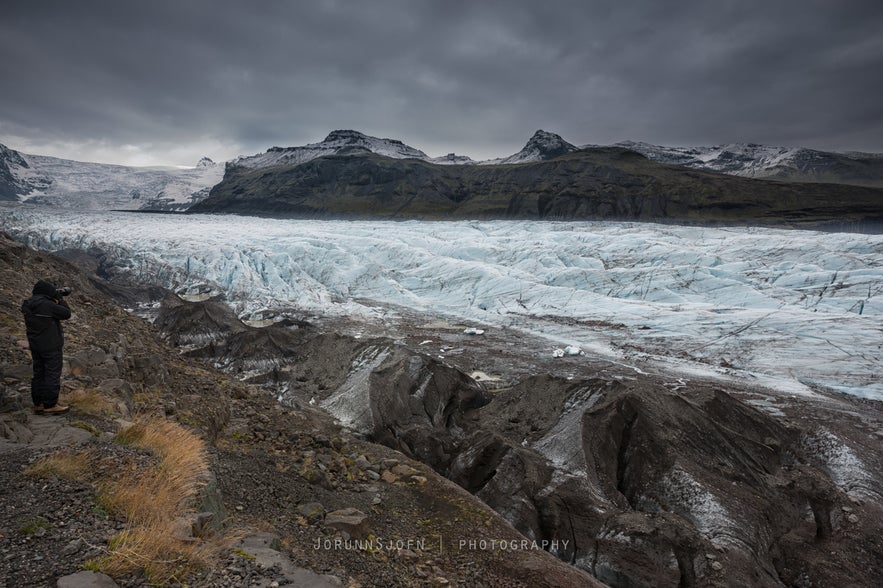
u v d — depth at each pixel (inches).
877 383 1161.4
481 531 362.0
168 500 219.8
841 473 721.6
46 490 206.5
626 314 1851.6
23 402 292.4
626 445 699.4
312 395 932.6
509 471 626.8
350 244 3238.2
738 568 496.1
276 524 275.9
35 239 3127.5
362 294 2472.9
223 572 195.5
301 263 2847.0
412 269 2790.4
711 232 3875.5
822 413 987.3
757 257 2711.6
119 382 379.9
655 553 502.3
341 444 483.5
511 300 2174.0
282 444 424.8
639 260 2802.7
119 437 272.2
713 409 791.7
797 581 540.1
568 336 1651.1
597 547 528.4
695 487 604.4
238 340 1230.3
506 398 900.6
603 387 792.9
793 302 1950.1
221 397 494.6
